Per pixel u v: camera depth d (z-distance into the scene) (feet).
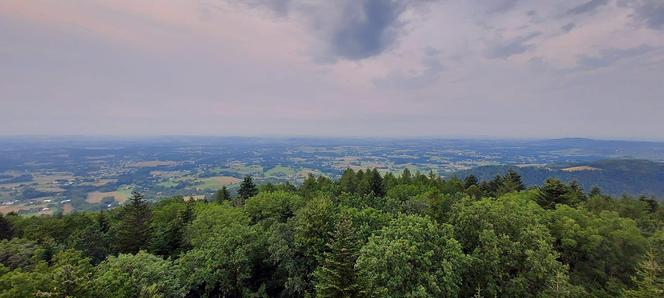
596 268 160.66
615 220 175.11
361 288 106.83
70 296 93.35
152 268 126.41
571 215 179.63
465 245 158.51
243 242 160.04
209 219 198.29
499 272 139.95
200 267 143.84
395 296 119.75
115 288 112.47
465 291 142.00
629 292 123.44
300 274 154.30
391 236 143.84
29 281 103.96
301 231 161.17
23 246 156.97
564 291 126.93
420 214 184.34
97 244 186.80
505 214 162.71
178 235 193.77
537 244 145.18
